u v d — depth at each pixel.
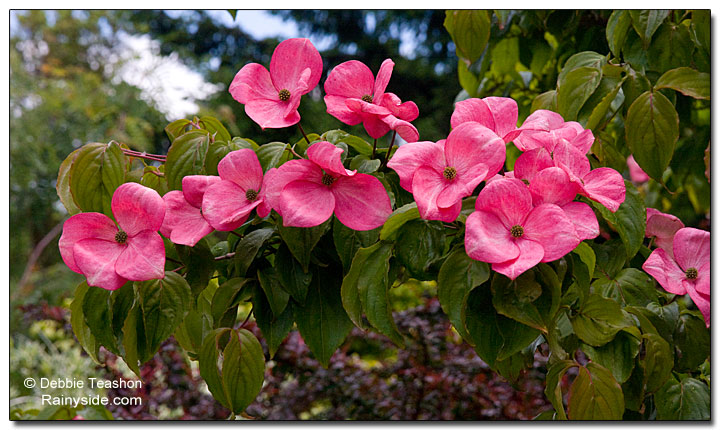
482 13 1.29
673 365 0.85
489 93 1.61
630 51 1.11
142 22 6.61
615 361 0.82
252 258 0.82
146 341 0.78
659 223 0.94
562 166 0.74
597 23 1.41
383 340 2.41
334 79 0.85
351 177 0.76
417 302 2.96
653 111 0.99
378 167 0.82
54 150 5.59
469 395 2.22
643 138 1.00
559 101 1.08
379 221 0.75
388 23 6.08
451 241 0.82
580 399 0.77
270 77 0.86
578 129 0.86
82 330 0.87
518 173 0.78
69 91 5.96
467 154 0.73
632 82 1.06
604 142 1.10
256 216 0.83
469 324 0.73
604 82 1.08
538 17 1.41
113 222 0.78
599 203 0.76
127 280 0.76
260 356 0.82
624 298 0.93
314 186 0.76
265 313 0.85
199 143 0.86
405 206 0.75
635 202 0.90
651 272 0.83
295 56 0.85
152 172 0.89
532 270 0.71
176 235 0.79
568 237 0.68
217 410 2.29
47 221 5.98
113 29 6.73
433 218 0.70
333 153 0.72
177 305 0.78
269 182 0.75
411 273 0.76
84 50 6.68
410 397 2.27
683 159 1.51
